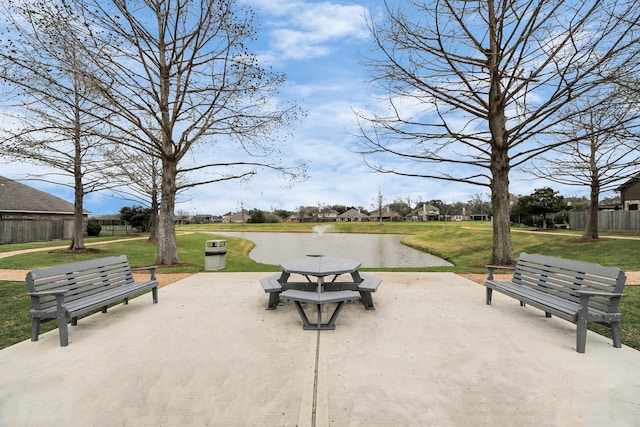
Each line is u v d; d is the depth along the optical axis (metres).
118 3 10.57
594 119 15.39
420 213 101.62
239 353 3.82
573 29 8.58
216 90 11.38
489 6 9.95
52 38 9.84
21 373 3.33
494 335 4.36
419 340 4.20
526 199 35.94
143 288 5.62
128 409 2.71
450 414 2.62
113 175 15.49
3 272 10.34
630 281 8.11
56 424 2.51
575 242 17.61
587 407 2.70
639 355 3.71
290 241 35.44
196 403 2.79
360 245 30.39
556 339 4.21
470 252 21.20
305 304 6.04
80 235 16.38
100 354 3.80
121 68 11.01
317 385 3.07
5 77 9.54
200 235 33.44
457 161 11.43
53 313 4.07
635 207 26.38
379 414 2.62
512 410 2.67
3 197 26.50
